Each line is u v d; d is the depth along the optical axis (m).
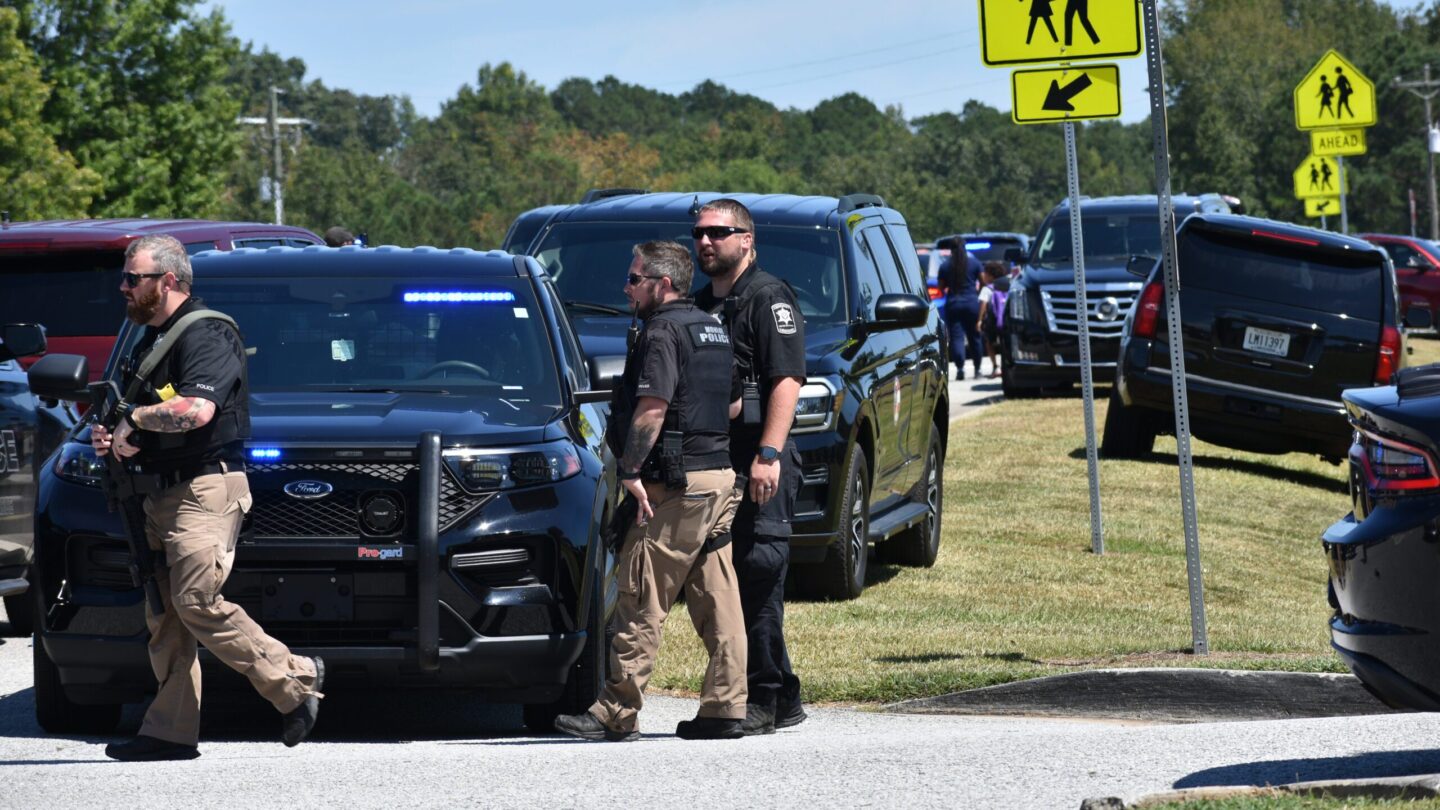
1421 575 12.95
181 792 13.47
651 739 16.67
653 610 16.03
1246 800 11.74
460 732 17.84
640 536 15.88
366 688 16.47
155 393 14.48
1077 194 30.34
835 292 26.08
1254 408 38.81
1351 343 38.47
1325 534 14.26
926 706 19.45
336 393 18.25
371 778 13.84
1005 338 57.25
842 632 23.05
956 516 33.41
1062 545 30.83
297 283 19.80
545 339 19.38
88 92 117.12
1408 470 13.12
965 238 87.19
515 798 13.08
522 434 16.95
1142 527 32.47
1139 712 19.20
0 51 100.19
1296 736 14.32
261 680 14.96
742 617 16.30
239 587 16.17
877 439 25.88
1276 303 38.78
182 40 120.69
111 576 16.50
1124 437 41.00
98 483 16.72
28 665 22.08
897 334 27.80
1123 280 55.22
